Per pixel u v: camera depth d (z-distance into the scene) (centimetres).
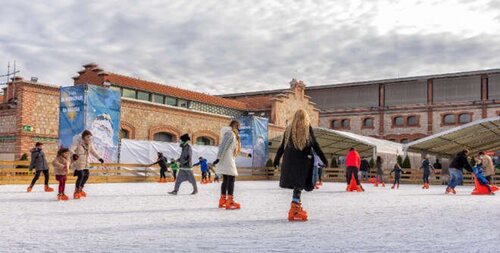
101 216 812
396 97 5009
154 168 2789
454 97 4716
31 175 2122
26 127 2608
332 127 5281
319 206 1090
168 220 765
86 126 2178
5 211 888
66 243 542
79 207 977
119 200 1177
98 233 619
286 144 804
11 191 1544
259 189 1891
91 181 2308
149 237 589
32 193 1438
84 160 1223
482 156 2150
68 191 1575
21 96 2608
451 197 1490
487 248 528
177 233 624
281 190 1811
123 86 3238
